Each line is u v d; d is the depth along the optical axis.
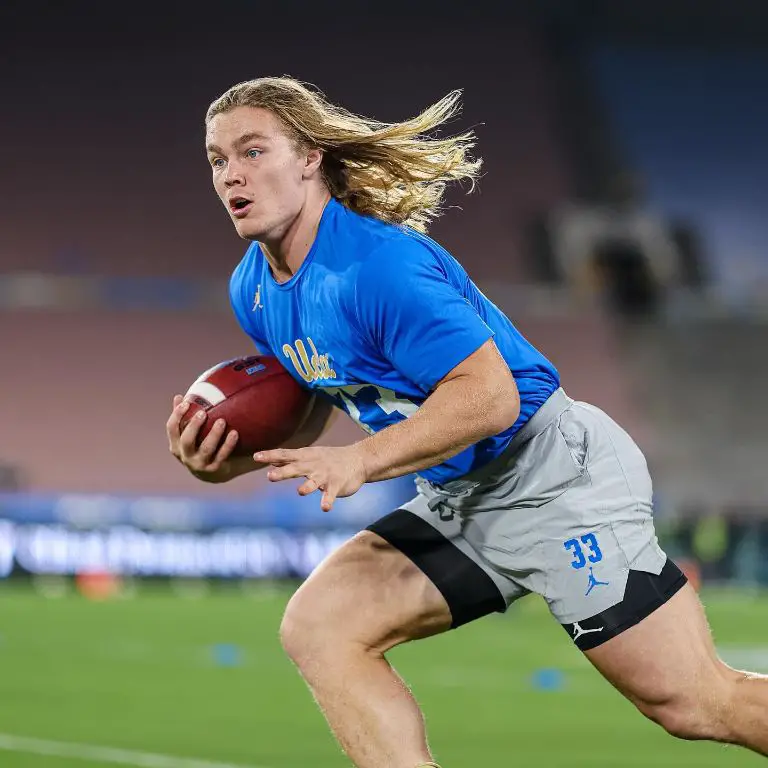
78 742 23.61
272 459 11.91
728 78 105.69
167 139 93.00
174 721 26.31
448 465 14.03
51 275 86.25
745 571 69.88
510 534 14.23
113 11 96.88
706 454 85.81
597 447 14.13
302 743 23.83
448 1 102.81
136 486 75.75
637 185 98.94
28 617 48.59
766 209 100.06
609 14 105.62
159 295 86.44
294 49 98.69
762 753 14.09
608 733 25.69
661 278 93.44
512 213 95.50
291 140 13.30
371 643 14.39
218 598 58.84
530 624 50.88
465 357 12.54
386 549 14.66
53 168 90.44
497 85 101.06
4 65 93.19
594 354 89.19
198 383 14.34
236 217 13.30
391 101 98.81
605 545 13.97
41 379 81.75
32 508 60.66
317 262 13.30
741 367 89.69
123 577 61.41
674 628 13.90
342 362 13.58
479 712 28.41
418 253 12.88
